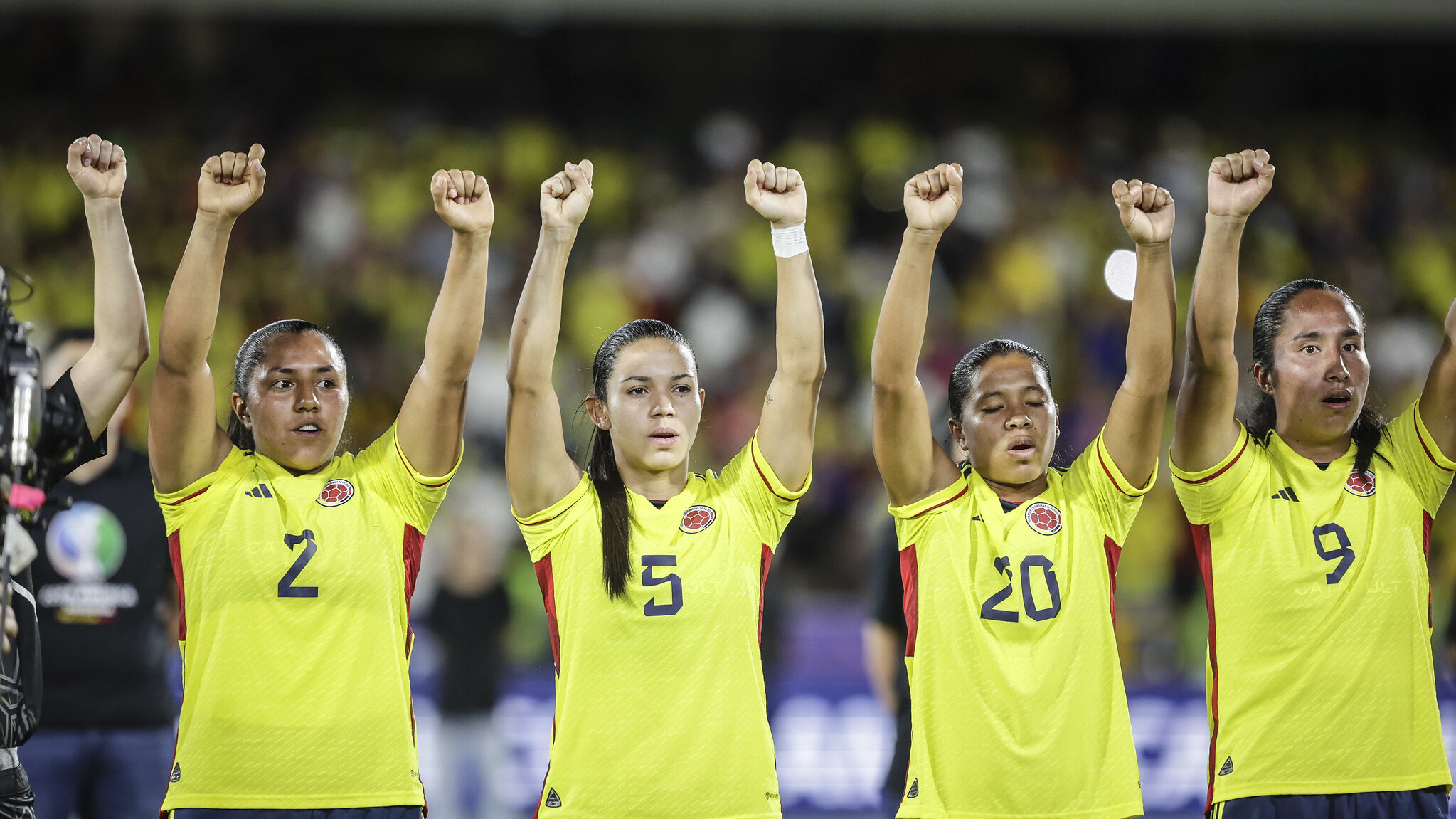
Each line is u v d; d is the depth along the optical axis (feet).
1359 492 55.11
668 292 162.40
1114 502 54.19
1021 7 174.50
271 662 51.11
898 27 180.34
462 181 51.70
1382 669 53.16
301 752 50.72
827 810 94.12
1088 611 52.29
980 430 53.78
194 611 52.16
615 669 51.01
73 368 53.21
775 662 79.41
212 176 51.52
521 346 52.01
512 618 91.97
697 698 50.83
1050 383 54.80
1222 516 55.11
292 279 159.53
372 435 143.54
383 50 189.57
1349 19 175.11
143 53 182.29
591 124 192.54
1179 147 189.06
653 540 52.19
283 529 52.34
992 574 52.26
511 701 94.32
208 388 52.39
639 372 52.95
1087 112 197.06
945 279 165.58
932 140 189.26
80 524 63.41
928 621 52.65
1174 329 53.36
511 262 163.32
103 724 63.00
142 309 54.24
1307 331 55.72
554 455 52.49
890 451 53.47
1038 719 50.57
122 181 53.36
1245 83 198.49
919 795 51.34
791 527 130.00
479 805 88.94
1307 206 182.80
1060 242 173.47
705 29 194.59
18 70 179.11
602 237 170.60
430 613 90.27
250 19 184.85
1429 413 56.44
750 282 166.71
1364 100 198.80
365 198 171.01
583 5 172.04
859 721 95.25
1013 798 50.26
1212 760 54.39
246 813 50.44
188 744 51.21
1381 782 52.54
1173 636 109.09
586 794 50.26
